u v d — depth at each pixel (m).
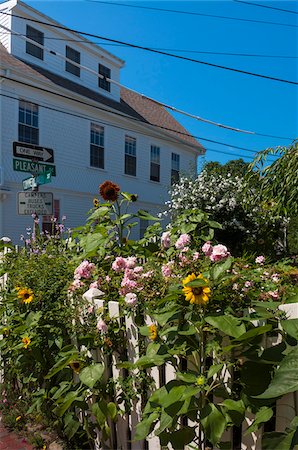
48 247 4.48
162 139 21.00
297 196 6.12
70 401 2.63
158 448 2.50
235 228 9.70
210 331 2.01
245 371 2.00
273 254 9.07
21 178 13.73
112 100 19.20
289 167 6.00
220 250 2.23
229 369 2.10
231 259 2.19
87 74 17.81
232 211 9.87
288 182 5.96
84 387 2.72
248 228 9.77
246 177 6.66
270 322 2.03
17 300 3.47
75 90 16.31
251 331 1.82
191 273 2.35
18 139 13.89
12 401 3.62
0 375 4.06
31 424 3.33
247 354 2.00
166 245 3.15
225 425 1.93
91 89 18.00
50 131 15.08
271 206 7.58
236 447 2.25
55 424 3.05
